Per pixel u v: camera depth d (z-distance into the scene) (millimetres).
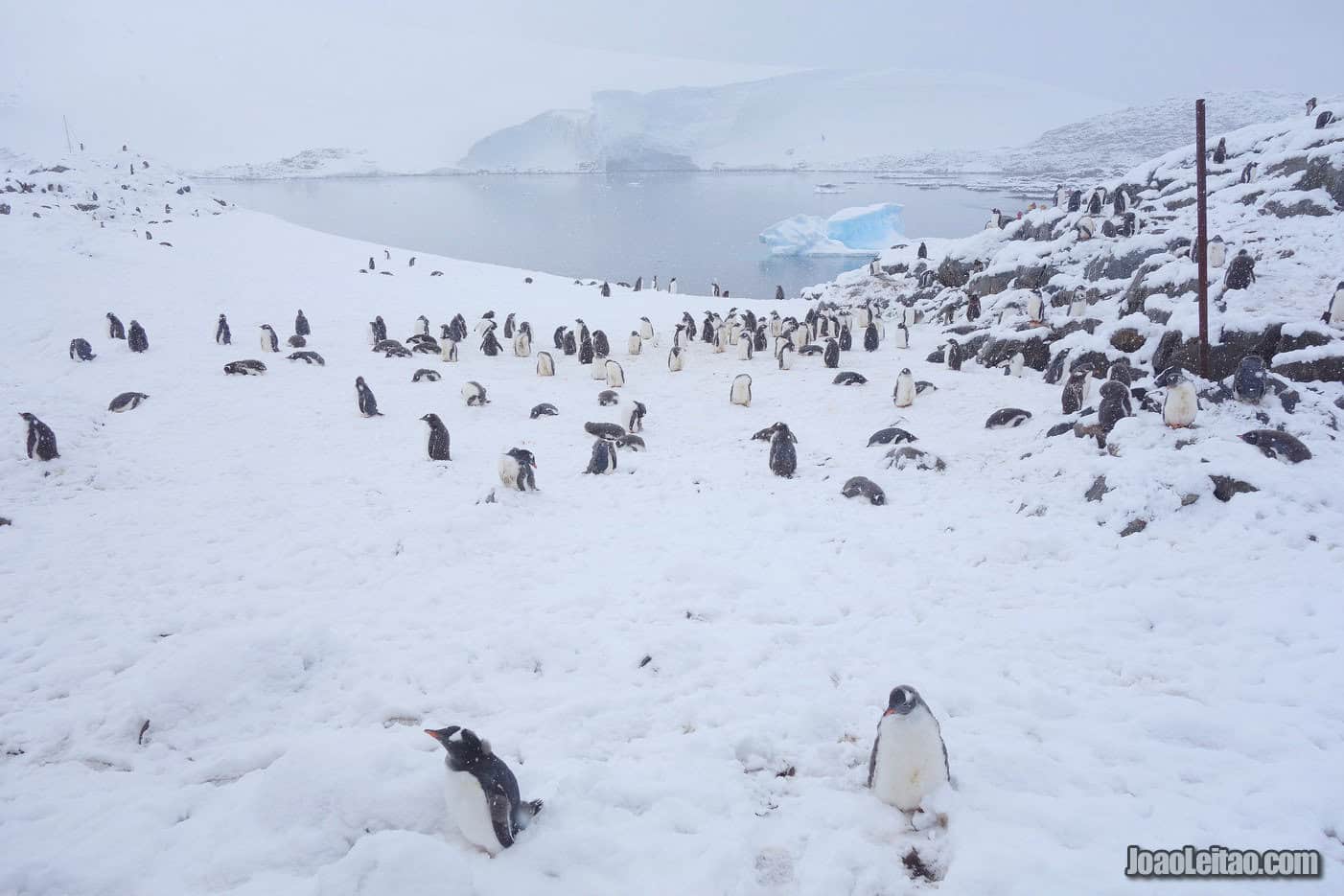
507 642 6898
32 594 8406
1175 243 18484
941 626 6941
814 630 7074
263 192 154750
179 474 12797
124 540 10031
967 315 23375
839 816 4406
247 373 19719
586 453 14141
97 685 6531
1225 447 9250
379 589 8477
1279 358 11859
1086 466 10320
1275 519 8008
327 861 4156
